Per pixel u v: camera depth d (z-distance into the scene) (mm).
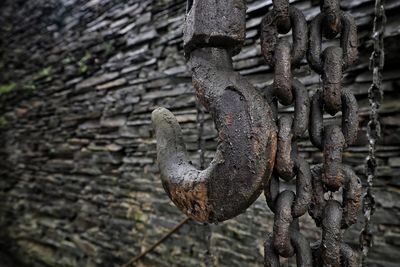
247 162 617
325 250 643
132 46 3057
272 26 653
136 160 3082
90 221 3576
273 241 648
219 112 634
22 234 4574
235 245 2330
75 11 3707
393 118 1673
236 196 629
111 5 3260
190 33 667
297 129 638
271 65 655
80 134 3703
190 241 2617
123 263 3172
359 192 644
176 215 2744
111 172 3330
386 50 1620
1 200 5047
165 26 2754
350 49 658
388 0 1596
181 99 2652
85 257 3611
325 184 651
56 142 4070
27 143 4582
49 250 4145
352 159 1806
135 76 3037
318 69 663
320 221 664
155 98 2854
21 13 4637
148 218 2961
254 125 617
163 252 2801
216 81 646
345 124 659
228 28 648
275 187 664
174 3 2686
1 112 5055
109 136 3334
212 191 645
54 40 4062
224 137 629
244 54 2236
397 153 1671
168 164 728
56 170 4078
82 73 3643
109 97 3318
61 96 3969
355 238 1744
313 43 661
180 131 756
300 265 647
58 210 4027
